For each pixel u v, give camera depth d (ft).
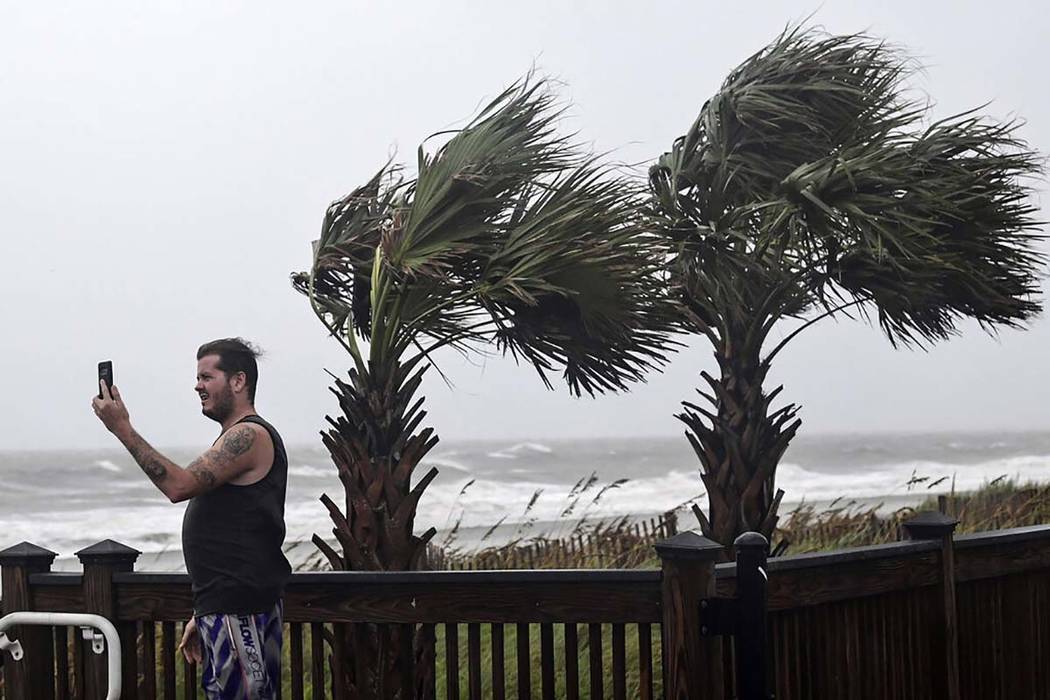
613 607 16.08
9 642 16.39
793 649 16.78
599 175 23.73
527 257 22.94
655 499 210.38
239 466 14.96
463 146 23.61
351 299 25.81
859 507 54.13
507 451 310.24
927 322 29.40
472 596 16.79
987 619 20.52
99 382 14.35
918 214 27.50
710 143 29.25
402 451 22.62
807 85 28.89
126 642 18.65
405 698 18.26
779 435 28.17
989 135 28.43
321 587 17.43
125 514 168.66
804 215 27.14
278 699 15.39
